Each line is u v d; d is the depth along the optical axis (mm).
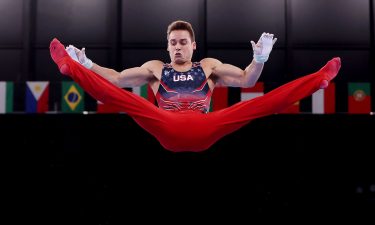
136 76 4238
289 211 8211
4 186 8172
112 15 8578
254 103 3721
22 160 8164
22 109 7906
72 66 3521
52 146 8180
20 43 8500
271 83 7930
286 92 3684
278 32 8570
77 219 8188
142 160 8305
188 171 8328
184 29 4180
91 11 8602
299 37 8547
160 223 8219
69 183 8219
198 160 8344
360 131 8055
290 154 8219
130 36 8609
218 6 8633
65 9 8586
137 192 8289
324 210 8195
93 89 3582
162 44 8602
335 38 8539
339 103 7832
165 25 8633
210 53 8555
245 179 8289
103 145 8242
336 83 7859
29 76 8375
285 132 8195
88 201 8227
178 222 8227
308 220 8180
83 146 8211
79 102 7953
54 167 8195
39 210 8195
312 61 8516
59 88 7965
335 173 8195
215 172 8320
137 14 8633
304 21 8578
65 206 8211
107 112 8008
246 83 4207
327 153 8172
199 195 8289
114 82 4270
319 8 8602
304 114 8086
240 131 8289
